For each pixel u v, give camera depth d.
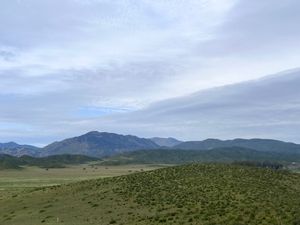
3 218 67.50
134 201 64.75
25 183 166.00
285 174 83.81
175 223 49.31
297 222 43.94
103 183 84.56
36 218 63.59
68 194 79.25
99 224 54.38
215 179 73.50
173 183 74.12
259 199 56.94
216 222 46.94
